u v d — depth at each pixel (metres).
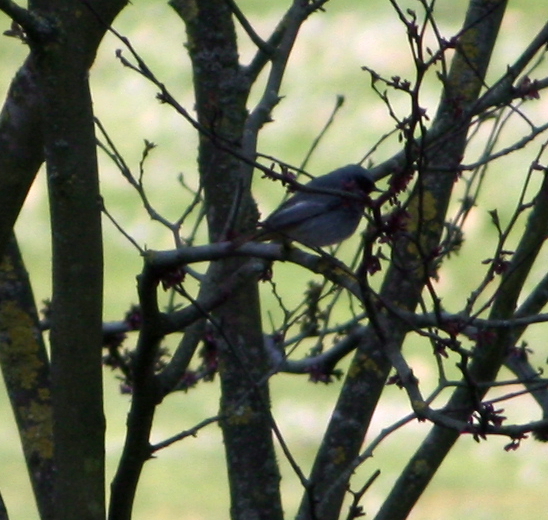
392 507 6.93
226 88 7.64
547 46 6.95
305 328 8.46
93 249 5.73
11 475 16.23
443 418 4.93
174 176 23.45
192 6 7.68
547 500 15.16
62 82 5.58
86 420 5.78
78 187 5.66
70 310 5.73
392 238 5.38
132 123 25.59
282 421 17.42
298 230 8.65
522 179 22.47
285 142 24.33
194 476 16.12
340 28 28.86
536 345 18.59
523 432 4.87
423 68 5.36
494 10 7.08
